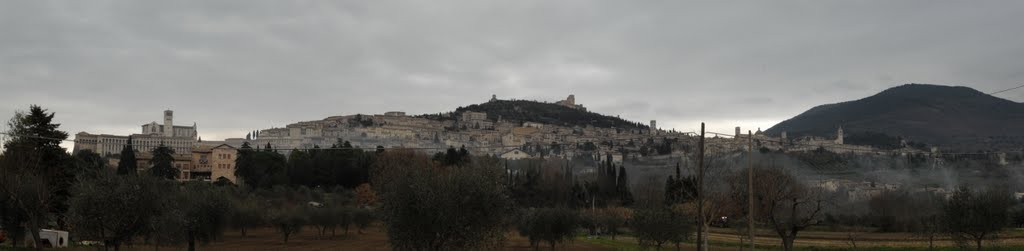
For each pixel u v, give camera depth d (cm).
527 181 12875
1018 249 5231
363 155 14800
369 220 8900
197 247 5828
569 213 6062
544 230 5897
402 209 3309
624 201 12719
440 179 3400
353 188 13862
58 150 6219
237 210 7112
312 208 8494
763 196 5400
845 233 8369
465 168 3641
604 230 9469
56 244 5212
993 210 4622
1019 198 8325
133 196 3778
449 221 3297
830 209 8594
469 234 3353
